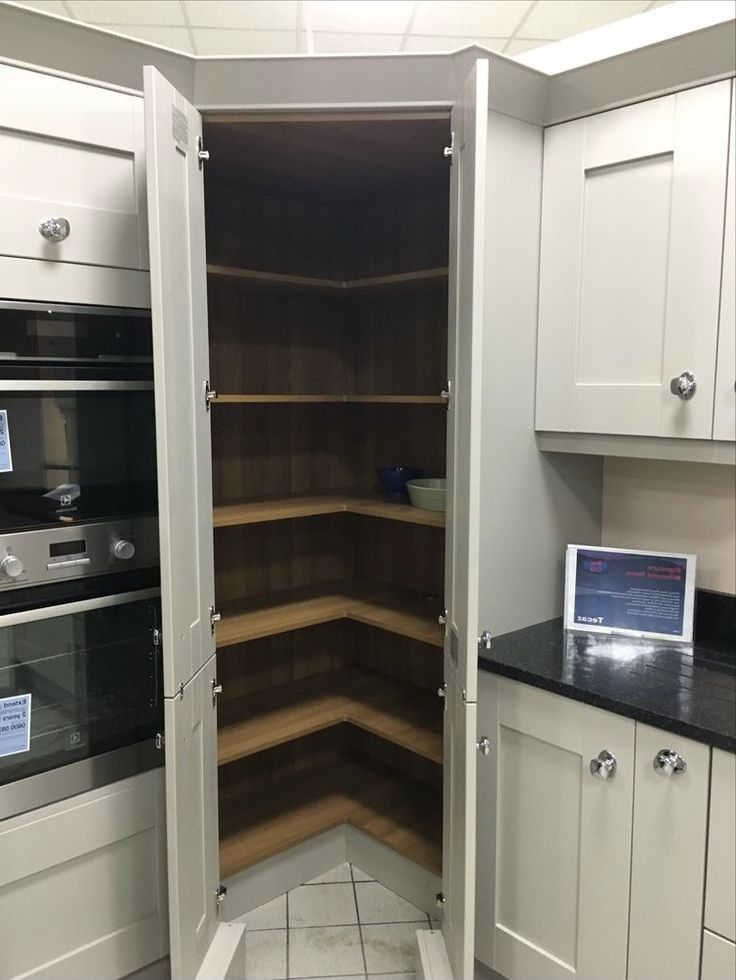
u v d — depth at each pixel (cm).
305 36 279
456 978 173
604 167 179
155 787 179
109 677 172
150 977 185
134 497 173
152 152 141
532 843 180
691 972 155
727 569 199
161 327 146
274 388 248
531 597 204
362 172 216
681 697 160
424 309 242
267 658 253
